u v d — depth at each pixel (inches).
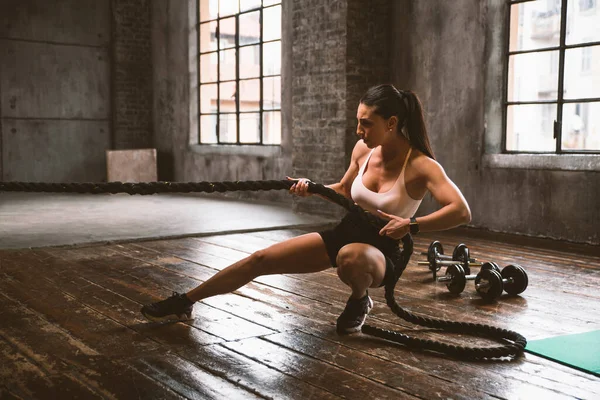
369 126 104.7
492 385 97.3
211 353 111.7
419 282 170.4
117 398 91.8
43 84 454.6
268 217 301.6
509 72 262.8
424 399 91.8
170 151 471.2
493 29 262.5
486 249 224.5
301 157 313.0
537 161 248.8
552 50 246.2
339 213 296.8
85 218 295.3
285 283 166.4
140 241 234.5
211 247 224.1
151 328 126.3
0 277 172.7
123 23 474.0
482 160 269.9
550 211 246.7
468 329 123.6
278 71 377.7
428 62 288.5
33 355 110.2
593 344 116.8
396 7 299.7
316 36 299.6
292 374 101.6
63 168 466.6
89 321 131.3
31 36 447.2
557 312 141.1
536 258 208.1
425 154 107.4
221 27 423.2
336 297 152.4
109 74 479.8
